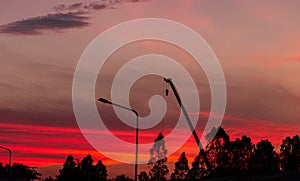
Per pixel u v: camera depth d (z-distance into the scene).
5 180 99.81
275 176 68.69
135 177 64.75
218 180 73.12
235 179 70.94
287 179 64.69
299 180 63.72
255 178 68.81
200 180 76.25
